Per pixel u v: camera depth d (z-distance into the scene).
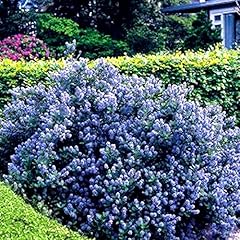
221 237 4.42
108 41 17.52
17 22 16.53
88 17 19.88
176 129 4.36
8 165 4.32
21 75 7.38
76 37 17.19
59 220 4.09
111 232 4.02
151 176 4.14
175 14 20.66
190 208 4.16
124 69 7.50
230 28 18.61
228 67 7.70
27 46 13.30
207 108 4.97
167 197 4.18
